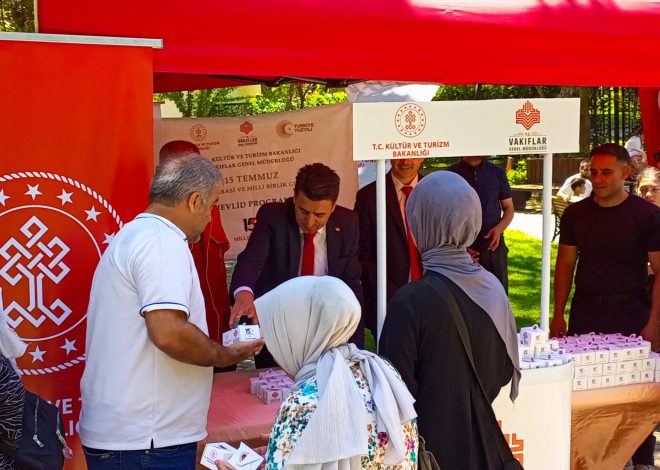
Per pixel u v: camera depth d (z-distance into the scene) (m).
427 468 2.15
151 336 2.35
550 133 3.52
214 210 4.18
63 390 2.91
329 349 1.89
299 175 3.80
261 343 2.62
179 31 3.12
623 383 3.69
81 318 2.93
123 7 3.06
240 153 5.29
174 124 5.17
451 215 2.36
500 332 2.40
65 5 2.99
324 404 1.75
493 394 2.42
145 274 2.36
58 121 2.87
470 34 3.56
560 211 10.40
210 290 4.15
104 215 2.95
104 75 2.92
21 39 2.80
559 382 3.10
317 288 1.89
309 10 3.31
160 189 2.52
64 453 2.57
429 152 3.37
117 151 2.96
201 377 2.55
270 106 11.85
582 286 4.38
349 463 1.76
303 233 3.95
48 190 2.87
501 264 5.61
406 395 1.90
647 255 4.30
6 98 2.80
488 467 2.34
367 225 4.48
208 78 5.64
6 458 2.40
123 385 2.42
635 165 7.20
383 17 3.42
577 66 3.75
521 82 3.68
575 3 3.82
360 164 6.20
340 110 5.41
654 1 4.01
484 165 5.63
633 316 4.27
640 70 3.88
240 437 2.90
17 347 2.55
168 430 2.47
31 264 2.86
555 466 3.12
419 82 3.70
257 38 3.23
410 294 2.37
